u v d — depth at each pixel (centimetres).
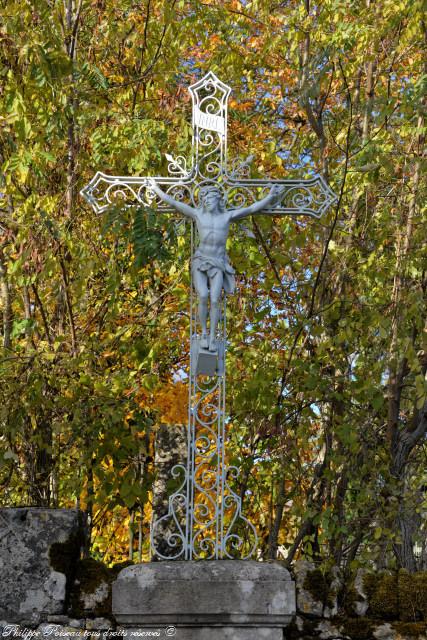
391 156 888
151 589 534
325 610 572
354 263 930
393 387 893
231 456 863
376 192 930
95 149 865
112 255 858
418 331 889
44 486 823
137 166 845
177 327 992
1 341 945
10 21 764
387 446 837
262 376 853
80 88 875
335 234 941
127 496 771
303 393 919
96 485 845
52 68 779
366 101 879
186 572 540
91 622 559
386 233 879
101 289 921
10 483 829
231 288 611
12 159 768
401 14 873
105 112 875
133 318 948
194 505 596
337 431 802
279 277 990
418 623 567
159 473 670
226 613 533
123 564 590
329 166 1015
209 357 591
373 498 774
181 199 644
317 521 751
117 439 798
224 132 648
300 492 852
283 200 648
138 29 1001
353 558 847
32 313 951
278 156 1020
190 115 985
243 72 1085
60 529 572
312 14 1020
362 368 880
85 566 581
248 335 984
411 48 959
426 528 825
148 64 997
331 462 830
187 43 1031
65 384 795
